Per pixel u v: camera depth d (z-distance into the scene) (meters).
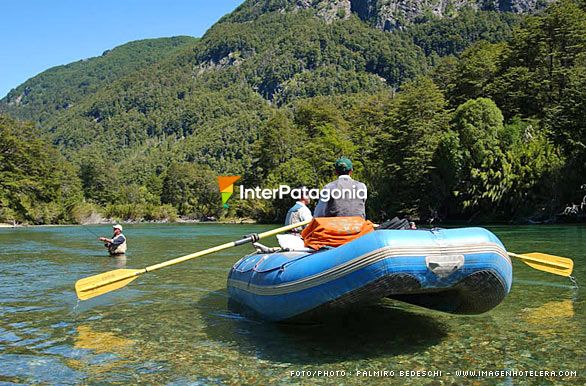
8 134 66.25
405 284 4.84
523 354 5.10
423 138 48.97
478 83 58.28
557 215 37.69
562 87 50.47
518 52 54.50
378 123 74.12
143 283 9.63
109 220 81.31
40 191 66.69
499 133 43.47
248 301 6.57
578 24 50.28
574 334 5.76
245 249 17.61
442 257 4.84
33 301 7.98
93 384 4.42
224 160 149.50
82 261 13.91
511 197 40.66
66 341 5.71
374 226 6.06
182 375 4.60
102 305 7.62
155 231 38.75
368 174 53.44
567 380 4.42
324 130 66.12
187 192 104.38
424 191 49.81
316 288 5.21
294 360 4.99
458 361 4.91
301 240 6.73
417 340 5.61
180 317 6.79
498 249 5.11
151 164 161.00
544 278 9.55
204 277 10.38
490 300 5.41
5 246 20.81
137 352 5.28
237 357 5.09
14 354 5.25
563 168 38.25
